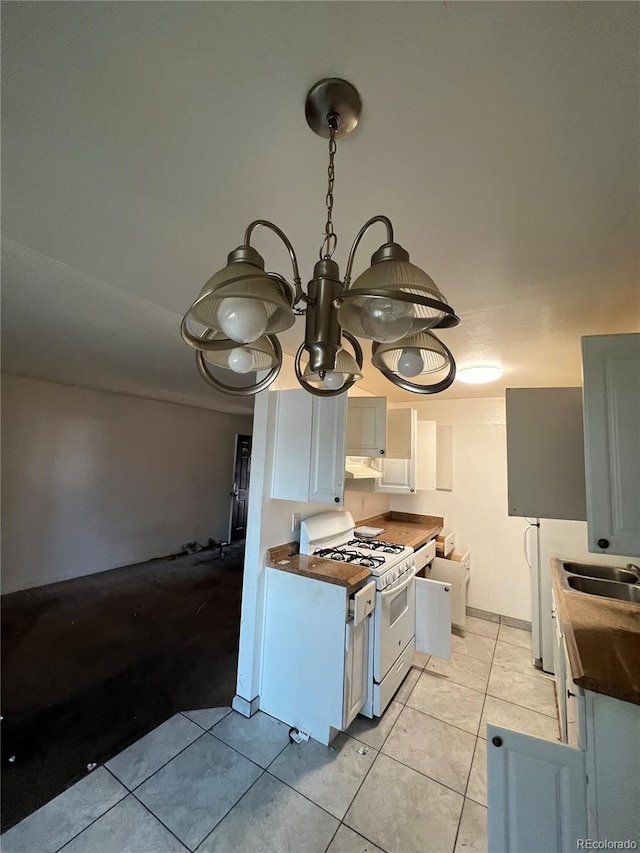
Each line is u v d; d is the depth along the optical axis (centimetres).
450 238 113
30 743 184
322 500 213
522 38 59
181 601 368
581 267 126
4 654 264
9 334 237
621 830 104
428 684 248
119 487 472
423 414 406
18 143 83
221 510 616
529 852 109
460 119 74
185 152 85
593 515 135
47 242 124
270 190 96
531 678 257
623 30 57
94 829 143
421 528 364
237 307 65
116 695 223
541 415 184
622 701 110
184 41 63
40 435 398
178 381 380
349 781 168
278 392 236
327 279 79
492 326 179
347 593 193
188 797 157
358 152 83
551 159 82
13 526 377
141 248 126
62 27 61
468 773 174
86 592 383
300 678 202
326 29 60
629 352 136
